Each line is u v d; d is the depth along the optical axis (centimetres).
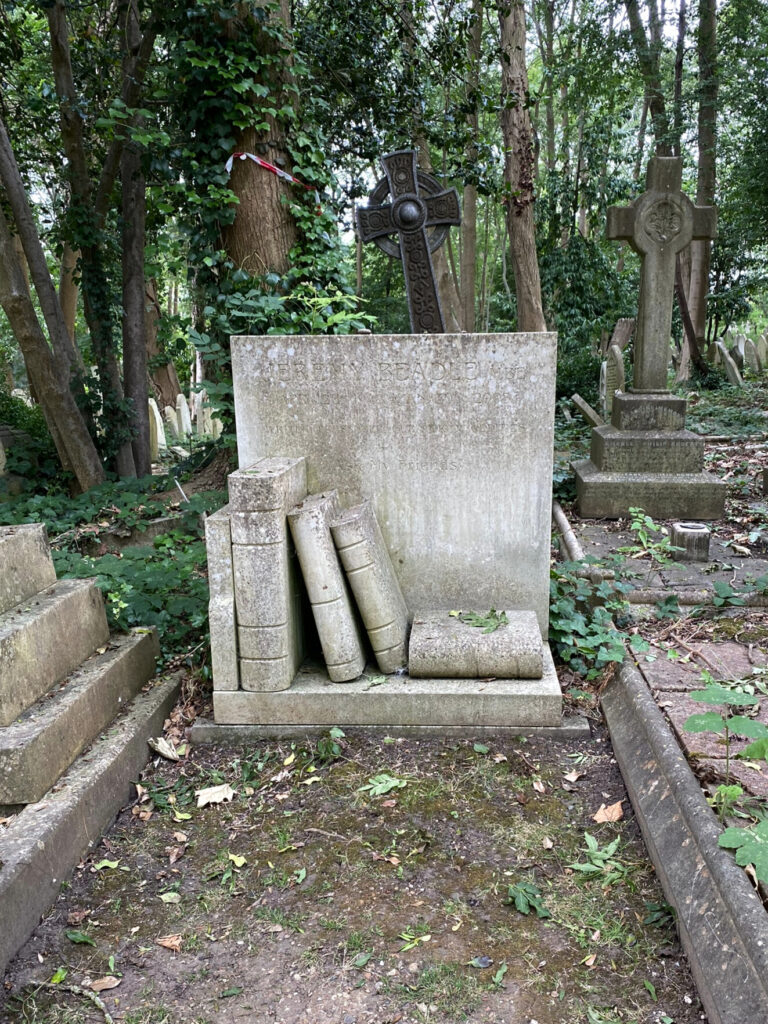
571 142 2088
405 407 351
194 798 290
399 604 352
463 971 205
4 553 293
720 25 1791
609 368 1075
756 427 991
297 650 341
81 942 220
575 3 2034
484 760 304
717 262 1989
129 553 523
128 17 880
